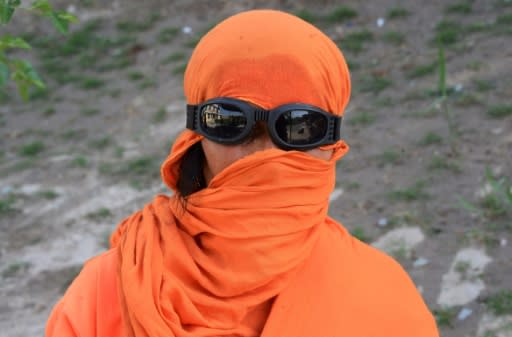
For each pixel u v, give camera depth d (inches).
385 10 312.8
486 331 139.7
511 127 209.0
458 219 175.9
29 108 312.7
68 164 254.1
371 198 193.3
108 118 290.0
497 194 179.6
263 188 49.1
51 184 241.0
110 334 50.2
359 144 223.0
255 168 49.3
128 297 48.3
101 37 367.9
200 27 354.3
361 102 249.9
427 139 213.6
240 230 49.3
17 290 186.1
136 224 54.3
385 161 209.9
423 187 192.2
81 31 376.8
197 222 50.3
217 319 49.3
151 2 389.4
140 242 51.4
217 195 49.6
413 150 212.1
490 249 162.9
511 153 197.2
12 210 225.9
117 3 397.1
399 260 165.2
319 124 50.1
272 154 49.0
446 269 159.5
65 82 330.0
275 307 50.4
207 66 50.6
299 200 50.0
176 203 52.6
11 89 336.5
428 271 159.8
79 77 332.5
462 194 185.5
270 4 349.1
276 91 49.3
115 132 276.7
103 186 235.1
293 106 49.0
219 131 49.7
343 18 317.1
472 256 161.9
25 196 234.8
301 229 50.3
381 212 185.9
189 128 51.9
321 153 51.9
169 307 47.9
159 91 304.0
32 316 175.0
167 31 356.5
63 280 188.9
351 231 178.1
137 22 373.1
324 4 334.3
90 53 354.9
